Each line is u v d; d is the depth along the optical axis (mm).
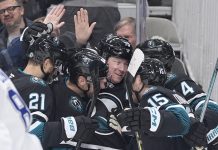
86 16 8867
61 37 8836
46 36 6773
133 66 6508
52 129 6180
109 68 7109
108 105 6891
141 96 6598
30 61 6781
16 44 7637
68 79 6914
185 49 12789
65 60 6867
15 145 3758
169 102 6234
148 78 6516
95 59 6746
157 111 6043
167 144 6508
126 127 6070
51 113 6516
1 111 3789
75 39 8906
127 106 7000
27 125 3961
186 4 12703
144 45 7445
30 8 11000
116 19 10188
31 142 3885
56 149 6582
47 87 6449
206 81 10945
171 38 12984
